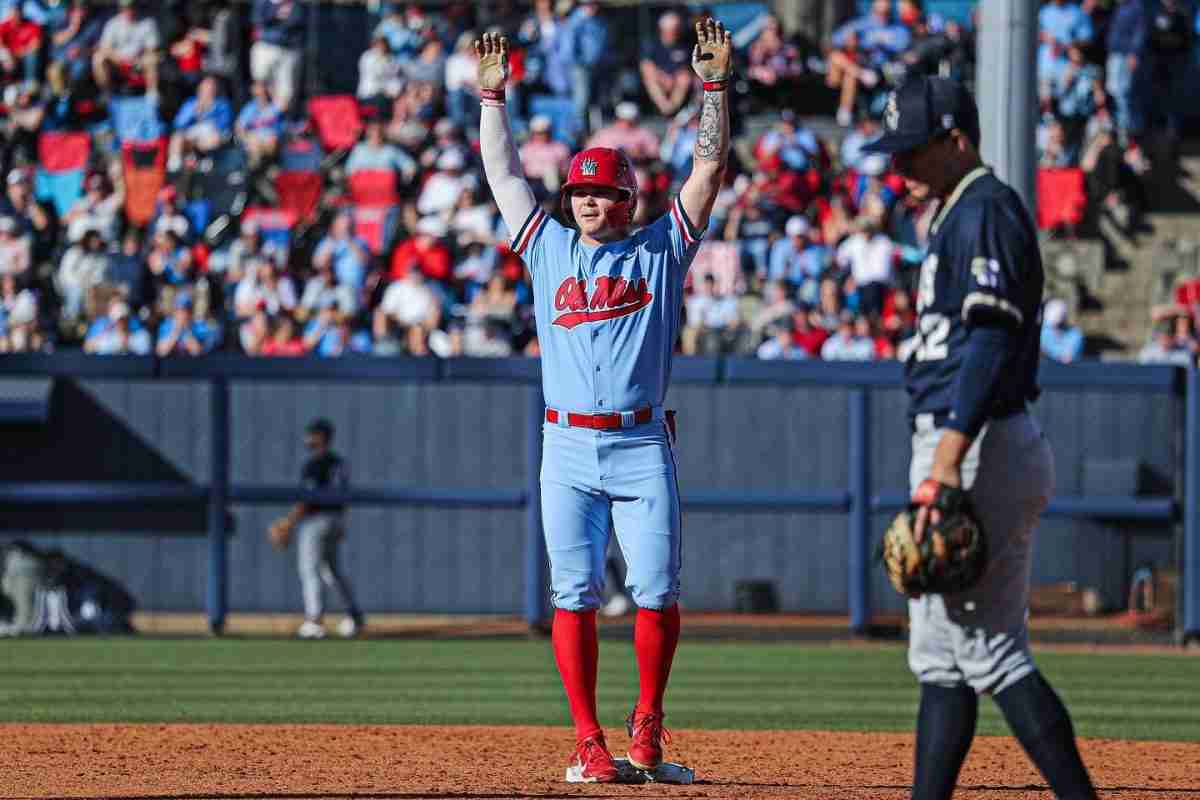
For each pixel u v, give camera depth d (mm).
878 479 50531
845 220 64125
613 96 71875
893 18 71875
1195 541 48844
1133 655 45281
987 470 15430
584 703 21516
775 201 64750
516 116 71062
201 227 68500
